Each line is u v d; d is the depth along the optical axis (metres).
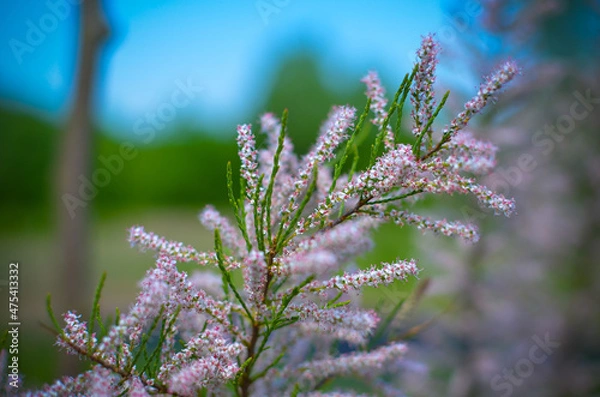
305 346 1.65
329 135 1.24
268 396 1.51
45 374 3.71
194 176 17.95
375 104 1.35
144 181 17.38
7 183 12.58
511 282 4.96
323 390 1.62
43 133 12.77
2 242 9.05
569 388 5.08
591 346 5.45
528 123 4.70
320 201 1.31
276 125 1.51
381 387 1.67
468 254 4.57
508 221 4.80
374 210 1.30
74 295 5.51
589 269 5.48
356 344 1.63
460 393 4.48
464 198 3.27
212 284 1.58
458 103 3.63
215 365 1.14
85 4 5.29
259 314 1.25
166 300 1.15
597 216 5.33
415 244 4.34
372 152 1.23
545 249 5.26
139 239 1.24
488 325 4.77
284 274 1.17
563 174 5.38
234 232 1.46
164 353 1.27
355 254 1.38
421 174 1.23
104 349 1.04
